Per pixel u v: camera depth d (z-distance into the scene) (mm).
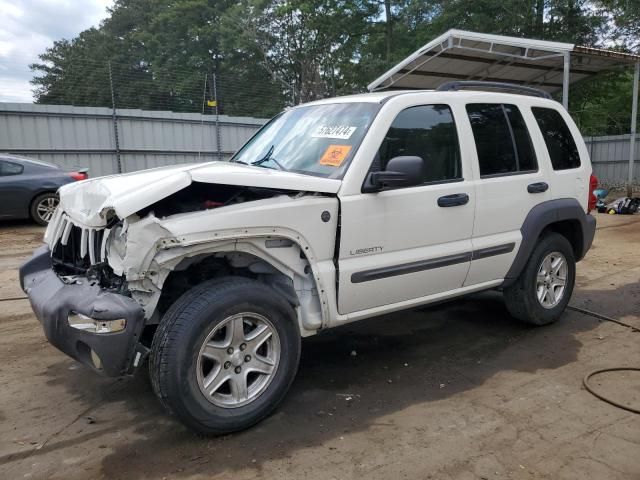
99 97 23109
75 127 16406
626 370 4051
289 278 3475
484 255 4258
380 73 28062
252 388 3268
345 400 3639
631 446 3023
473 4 22891
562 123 5082
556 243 4848
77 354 3080
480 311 5484
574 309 5523
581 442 3070
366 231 3590
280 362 3328
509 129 4551
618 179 20938
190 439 3180
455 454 2975
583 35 22234
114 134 17000
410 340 4738
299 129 4281
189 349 2943
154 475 2836
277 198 3309
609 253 8336
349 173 3543
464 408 3502
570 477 2752
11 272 7406
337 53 31344
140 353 2980
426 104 4035
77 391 3836
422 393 3732
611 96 24828
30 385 3930
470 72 12227
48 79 26422
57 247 3916
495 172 4375
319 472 2832
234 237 3086
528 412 3432
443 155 4066
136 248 2871
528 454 2963
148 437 3215
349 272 3535
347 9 30750
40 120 15883
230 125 18922
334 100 4363
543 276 4848
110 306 2895
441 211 3959
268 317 3248
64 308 3078
